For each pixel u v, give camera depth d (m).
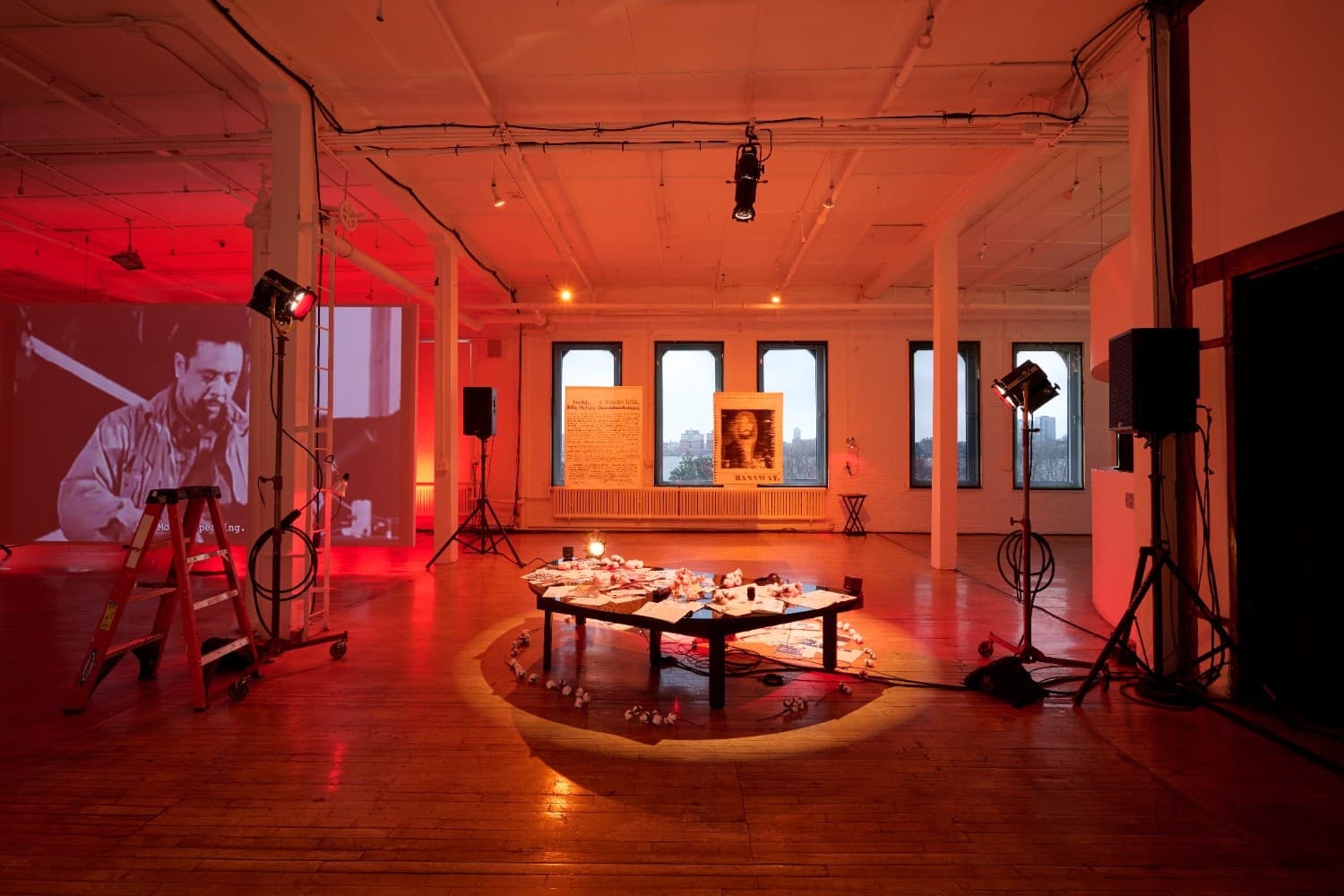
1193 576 3.32
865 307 9.48
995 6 3.78
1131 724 2.91
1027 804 2.24
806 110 5.02
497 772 2.44
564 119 5.11
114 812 2.15
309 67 4.45
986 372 10.23
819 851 1.96
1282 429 3.02
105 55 4.36
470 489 10.56
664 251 8.49
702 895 1.76
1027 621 3.72
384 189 6.06
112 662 3.16
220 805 2.20
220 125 5.31
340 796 2.26
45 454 6.88
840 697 3.23
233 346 6.84
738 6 3.82
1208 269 3.21
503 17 3.92
